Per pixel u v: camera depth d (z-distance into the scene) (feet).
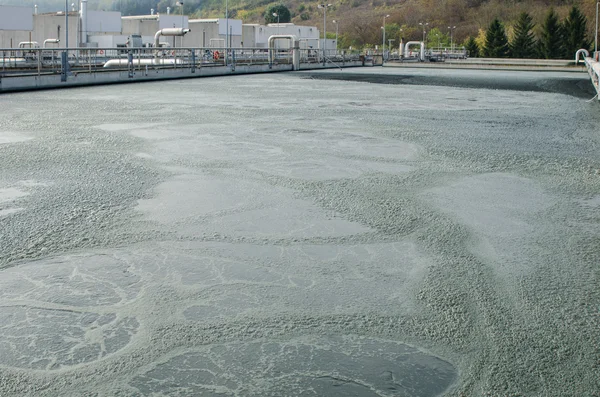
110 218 17.43
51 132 35.01
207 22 193.16
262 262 14.08
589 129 40.63
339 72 147.95
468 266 13.99
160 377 9.08
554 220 17.94
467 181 23.29
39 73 75.61
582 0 385.29
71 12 168.25
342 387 8.85
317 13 530.27
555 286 12.84
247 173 24.22
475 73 153.38
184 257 14.35
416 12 465.47
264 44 217.97
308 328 10.75
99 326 10.74
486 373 9.30
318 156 28.45
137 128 37.47
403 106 57.62
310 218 17.83
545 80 117.70
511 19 421.18
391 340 10.35
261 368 9.37
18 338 10.26
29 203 18.89
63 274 13.17
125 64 109.91
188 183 22.20
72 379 9.01
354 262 14.17
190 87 82.58
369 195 20.80
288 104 57.47
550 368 9.46
